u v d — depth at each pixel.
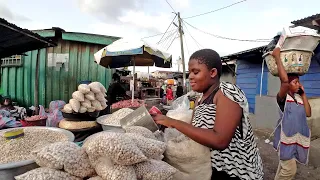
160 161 1.04
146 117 1.30
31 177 0.82
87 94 2.21
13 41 4.68
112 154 0.83
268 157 4.55
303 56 2.17
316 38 2.12
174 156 1.14
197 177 1.14
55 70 6.82
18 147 1.43
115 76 6.57
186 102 2.69
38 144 1.51
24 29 3.89
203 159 1.14
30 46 5.37
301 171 3.75
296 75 2.38
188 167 1.14
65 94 6.88
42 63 6.81
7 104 5.30
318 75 6.52
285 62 2.23
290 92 2.47
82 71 6.95
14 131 1.51
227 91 1.08
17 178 0.83
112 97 5.68
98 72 7.05
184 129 1.09
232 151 1.12
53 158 0.86
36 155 0.89
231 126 1.03
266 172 3.79
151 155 1.01
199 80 1.19
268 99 7.58
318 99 5.24
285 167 2.50
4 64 7.27
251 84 9.68
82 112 2.18
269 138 6.08
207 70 1.18
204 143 1.04
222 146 1.03
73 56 6.87
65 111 2.19
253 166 1.15
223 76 12.98
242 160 1.12
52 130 1.82
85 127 2.15
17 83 7.11
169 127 1.28
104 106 2.45
